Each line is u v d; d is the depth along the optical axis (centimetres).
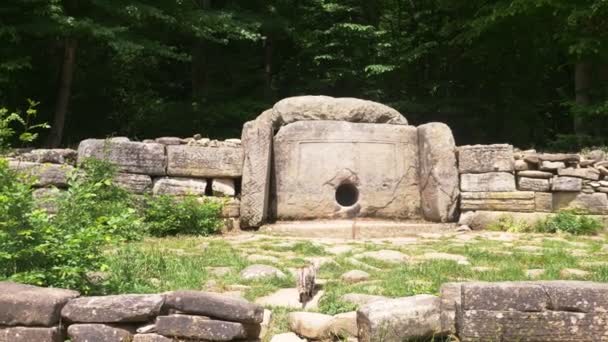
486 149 1148
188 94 2314
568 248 914
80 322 450
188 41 2111
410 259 811
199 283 629
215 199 1101
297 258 802
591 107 1521
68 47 1603
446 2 1880
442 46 2056
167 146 1123
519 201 1127
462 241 978
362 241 985
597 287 445
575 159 1141
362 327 465
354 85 2192
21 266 527
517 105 2050
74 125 1898
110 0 1515
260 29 2053
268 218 1138
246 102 2000
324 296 592
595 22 1518
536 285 448
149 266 668
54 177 1015
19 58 1473
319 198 1123
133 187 1074
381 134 1166
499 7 1639
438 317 466
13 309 443
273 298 602
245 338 456
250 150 1107
